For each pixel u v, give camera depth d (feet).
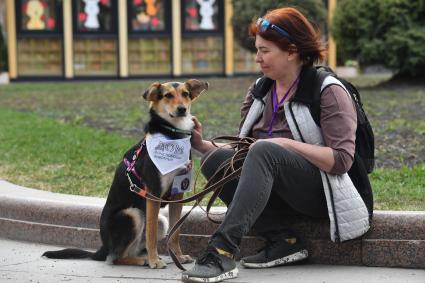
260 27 20.17
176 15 97.09
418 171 30.60
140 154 20.72
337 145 19.36
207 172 21.08
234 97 65.26
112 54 97.19
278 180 19.35
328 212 19.85
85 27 96.12
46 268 21.40
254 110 21.18
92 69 96.99
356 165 20.03
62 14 95.25
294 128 20.03
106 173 33.04
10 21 94.07
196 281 18.56
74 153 38.34
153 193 20.45
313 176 19.49
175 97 20.29
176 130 20.38
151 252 20.99
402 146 37.86
